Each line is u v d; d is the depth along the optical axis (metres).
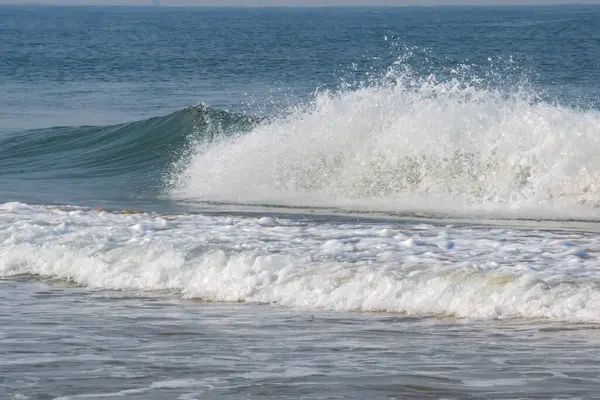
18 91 89.50
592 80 86.38
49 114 70.06
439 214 27.59
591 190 29.03
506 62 117.75
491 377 11.36
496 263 17.27
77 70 120.06
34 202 31.64
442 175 31.30
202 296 16.92
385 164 32.22
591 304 14.66
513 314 14.84
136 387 11.04
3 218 24.44
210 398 10.60
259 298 16.55
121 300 16.78
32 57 151.00
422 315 15.19
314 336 13.78
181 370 11.80
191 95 82.81
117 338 13.70
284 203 30.38
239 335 13.88
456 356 12.46
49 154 48.28
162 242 20.20
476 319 14.77
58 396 10.66
